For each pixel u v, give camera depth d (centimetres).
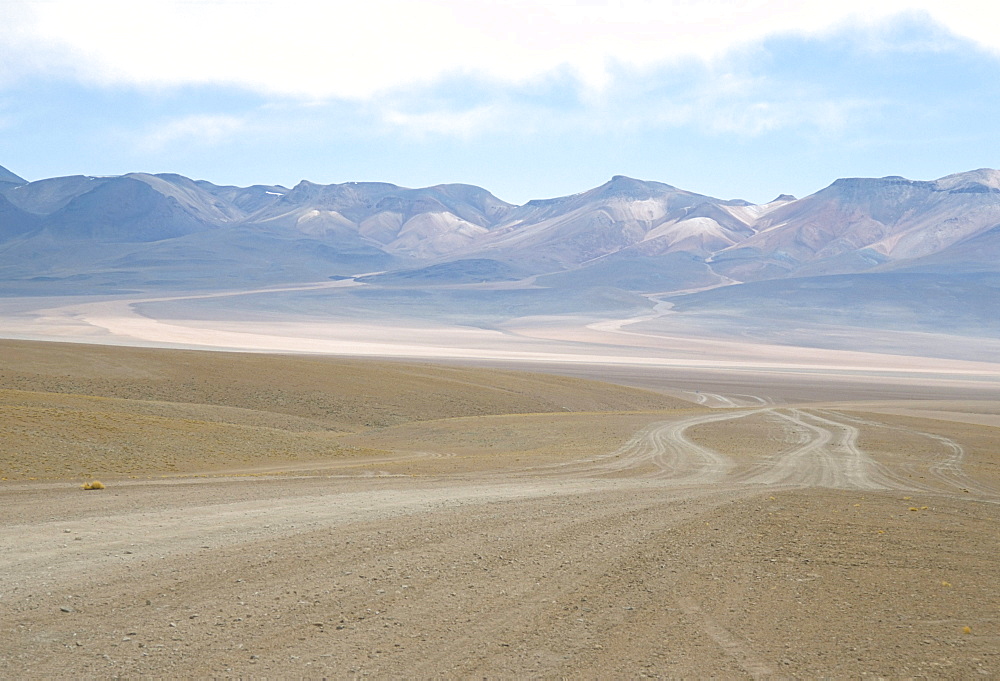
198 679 727
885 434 5106
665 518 1698
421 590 1038
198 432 3603
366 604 966
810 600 1066
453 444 4600
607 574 1165
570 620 938
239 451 3325
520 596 1030
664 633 905
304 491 2033
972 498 2403
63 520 1456
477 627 899
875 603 1063
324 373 8262
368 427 6369
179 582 1031
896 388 14900
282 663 771
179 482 2217
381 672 759
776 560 1305
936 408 9569
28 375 6706
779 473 2966
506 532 1468
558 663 802
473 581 1094
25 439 2742
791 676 791
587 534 1478
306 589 1020
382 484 2283
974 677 805
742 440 4538
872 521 1764
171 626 862
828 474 2989
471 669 777
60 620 868
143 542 1267
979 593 1144
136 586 1005
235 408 5744
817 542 1477
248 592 997
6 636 815
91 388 6581
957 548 1486
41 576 1038
